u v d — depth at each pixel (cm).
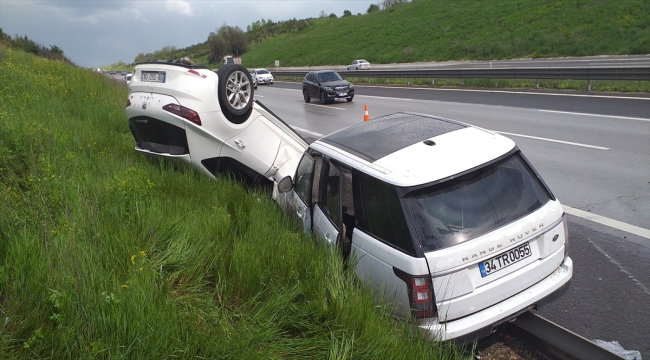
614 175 766
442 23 5578
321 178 434
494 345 365
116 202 474
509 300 329
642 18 3400
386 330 309
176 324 293
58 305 286
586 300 423
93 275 323
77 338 281
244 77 618
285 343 315
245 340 296
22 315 299
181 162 630
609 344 361
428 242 315
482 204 336
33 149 609
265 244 408
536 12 4459
